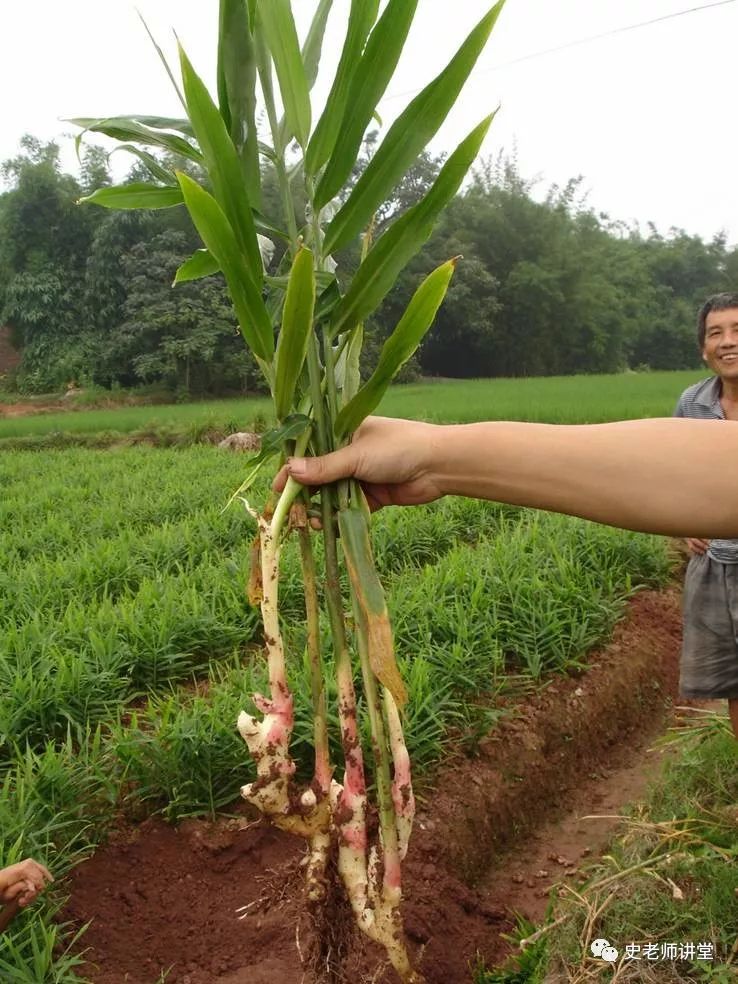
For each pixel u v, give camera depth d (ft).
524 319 144.66
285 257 6.23
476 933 9.37
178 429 58.08
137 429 61.11
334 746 10.97
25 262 105.50
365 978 7.26
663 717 15.51
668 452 5.28
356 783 5.85
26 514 27.35
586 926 7.95
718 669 11.36
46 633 14.26
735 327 10.67
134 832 10.02
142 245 101.24
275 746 5.70
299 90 5.78
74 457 45.57
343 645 5.86
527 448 5.47
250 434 50.08
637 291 175.11
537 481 5.43
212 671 13.84
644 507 5.27
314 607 6.07
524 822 11.85
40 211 104.42
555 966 7.95
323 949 6.38
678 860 8.63
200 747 10.41
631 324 162.91
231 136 5.96
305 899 6.56
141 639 13.93
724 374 10.84
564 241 149.38
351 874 5.86
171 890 9.27
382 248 5.73
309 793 6.05
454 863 10.30
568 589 15.75
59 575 18.47
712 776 10.69
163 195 6.79
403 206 125.70
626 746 14.44
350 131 5.79
